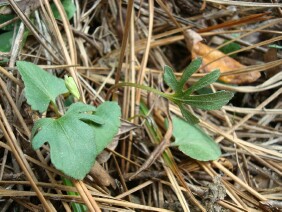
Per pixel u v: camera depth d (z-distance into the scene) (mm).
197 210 110
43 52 131
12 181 99
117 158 120
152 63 152
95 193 101
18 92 114
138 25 153
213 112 140
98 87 136
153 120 124
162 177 116
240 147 129
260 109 136
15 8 118
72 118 95
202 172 121
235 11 150
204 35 148
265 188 122
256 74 141
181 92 101
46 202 91
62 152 89
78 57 139
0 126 97
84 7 144
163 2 150
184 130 124
